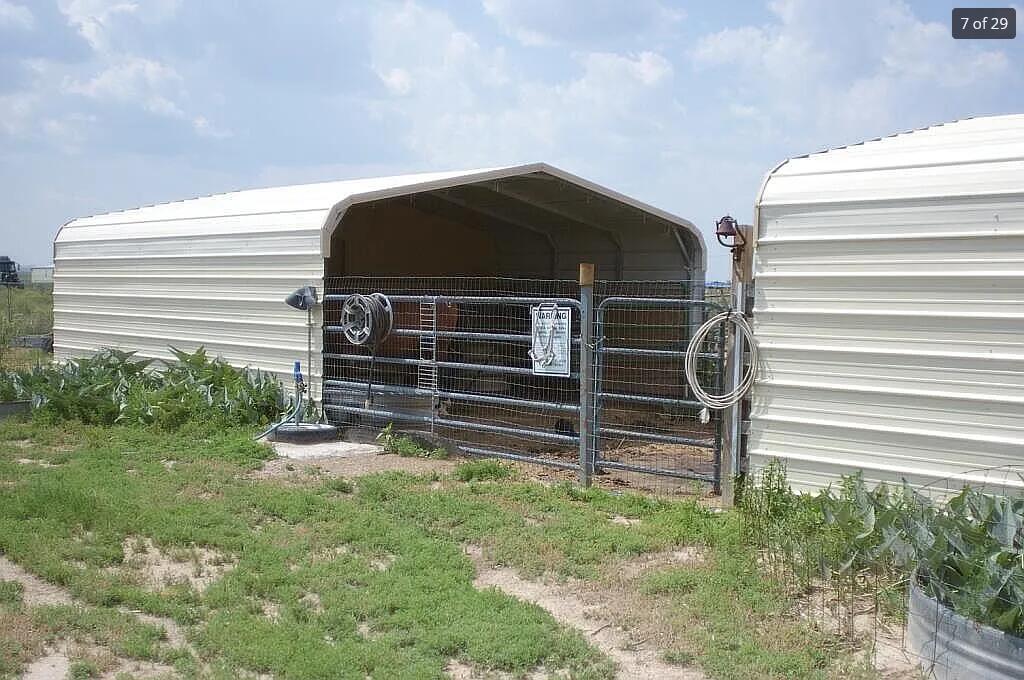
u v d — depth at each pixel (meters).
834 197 6.98
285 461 9.33
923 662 4.59
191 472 8.55
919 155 6.80
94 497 7.31
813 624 5.08
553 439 9.07
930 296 6.59
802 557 5.80
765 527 6.29
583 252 16.39
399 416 10.38
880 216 6.79
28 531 6.54
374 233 16.31
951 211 6.50
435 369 10.16
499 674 4.54
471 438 11.48
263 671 4.54
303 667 4.45
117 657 4.66
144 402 11.01
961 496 5.49
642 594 5.59
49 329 23.11
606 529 6.91
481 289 17.20
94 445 9.75
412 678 4.39
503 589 5.78
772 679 4.43
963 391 6.46
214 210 13.52
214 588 5.52
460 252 17.80
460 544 6.64
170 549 6.34
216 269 12.79
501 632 4.91
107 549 6.17
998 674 4.19
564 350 8.73
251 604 5.32
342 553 6.34
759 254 7.35
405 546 6.42
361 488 8.02
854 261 6.91
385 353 12.58
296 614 5.17
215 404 11.09
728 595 5.49
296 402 10.77
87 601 5.38
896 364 6.73
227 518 7.01
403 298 10.30
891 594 5.28
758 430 7.37
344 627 5.02
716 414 8.23
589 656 4.71
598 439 8.99
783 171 7.43
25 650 4.64
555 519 7.18
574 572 6.02
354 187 12.37
